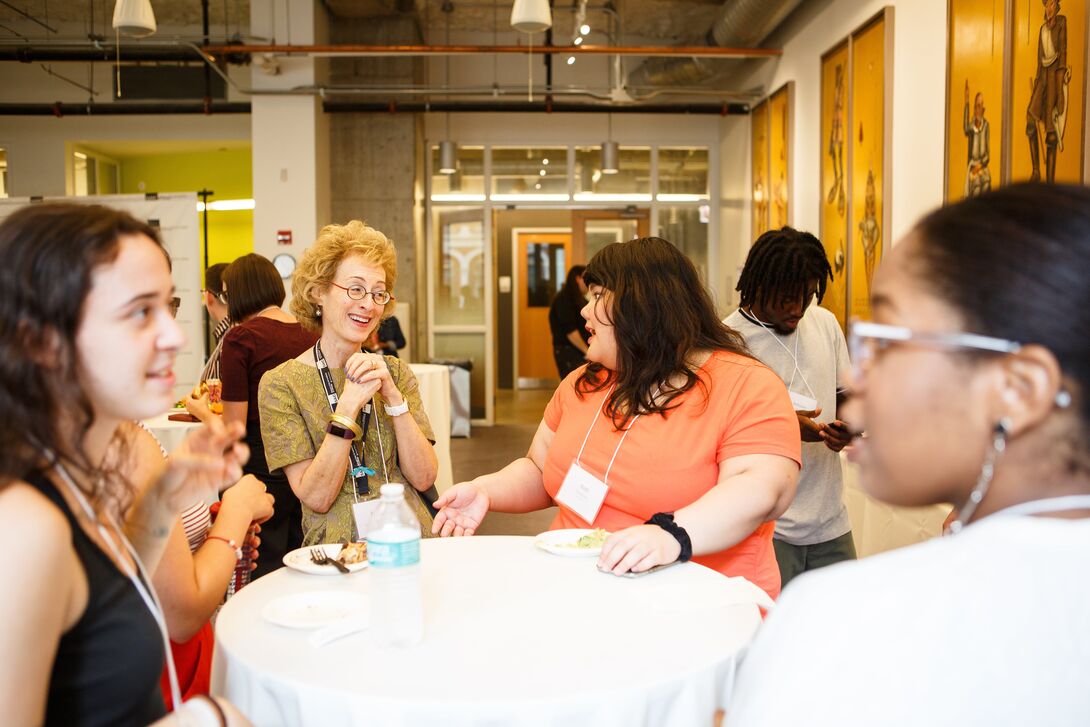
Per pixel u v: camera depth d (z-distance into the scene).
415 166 8.84
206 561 1.51
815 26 6.46
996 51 4.02
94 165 10.35
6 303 0.86
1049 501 0.58
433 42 9.41
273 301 3.18
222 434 1.09
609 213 9.68
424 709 1.05
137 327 0.91
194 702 0.99
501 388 13.72
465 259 9.59
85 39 7.54
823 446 2.45
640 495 1.83
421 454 2.23
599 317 1.90
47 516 0.84
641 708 1.09
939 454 0.61
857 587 0.59
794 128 6.90
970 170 4.27
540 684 1.11
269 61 7.53
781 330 2.54
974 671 0.54
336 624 1.31
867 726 0.55
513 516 5.31
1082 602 0.54
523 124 9.59
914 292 0.61
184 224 7.30
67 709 0.92
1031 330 0.56
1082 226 0.57
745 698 0.61
